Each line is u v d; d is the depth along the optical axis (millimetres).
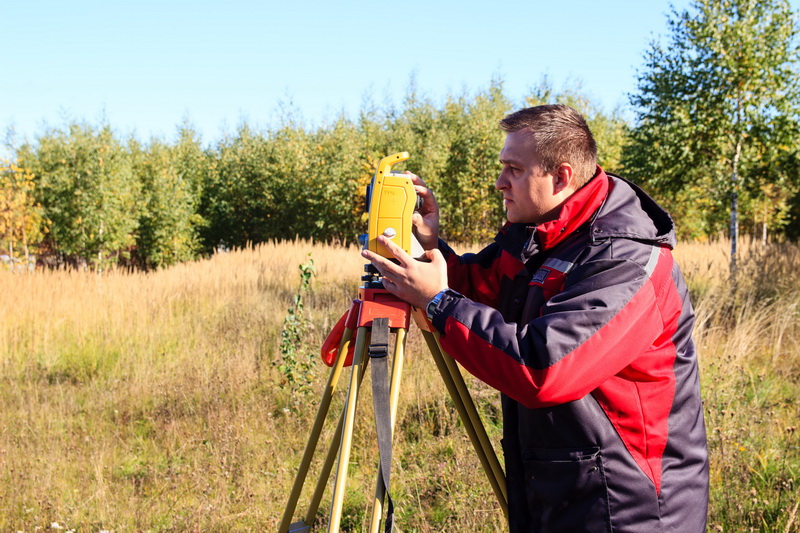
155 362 6543
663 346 1387
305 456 1696
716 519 2900
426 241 1836
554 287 1398
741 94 8766
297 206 26609
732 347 5199
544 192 1464
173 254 26656
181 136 31594
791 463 3389
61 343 7203
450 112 25594
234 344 6652
